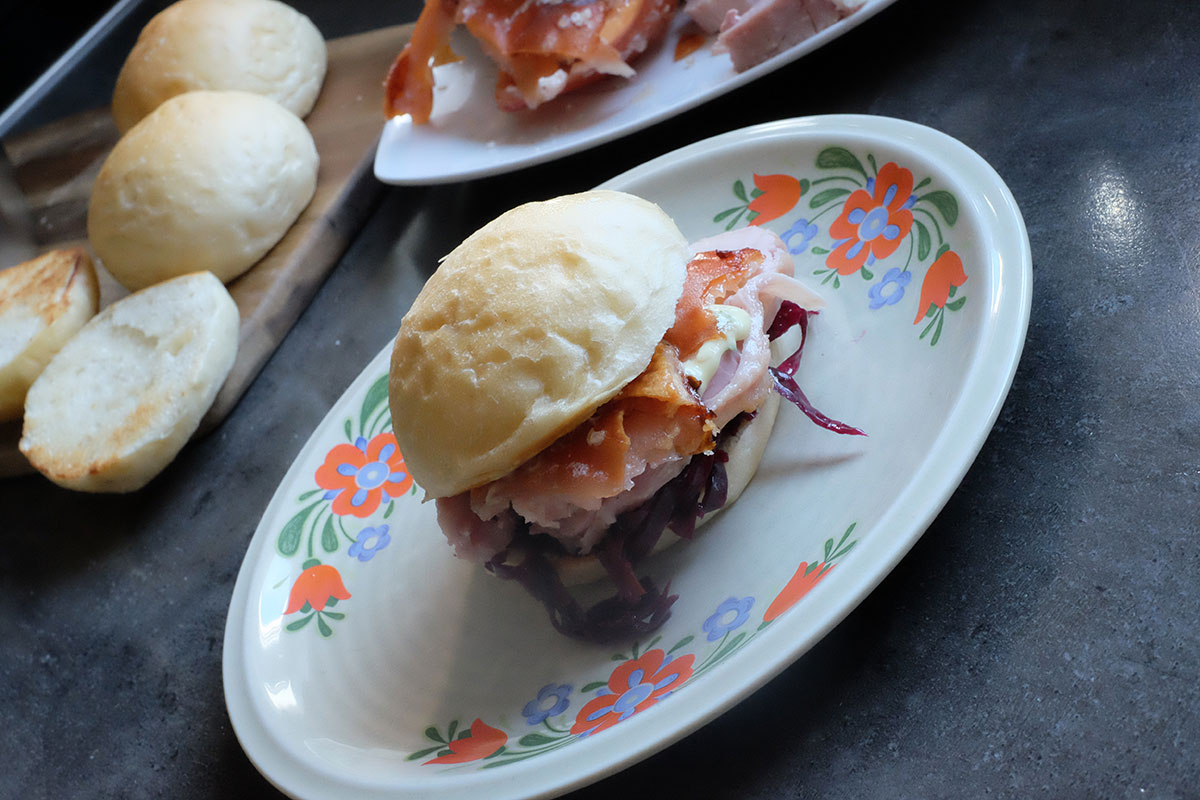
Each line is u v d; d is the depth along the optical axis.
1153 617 0.50
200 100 0.75
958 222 0.60
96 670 0.65
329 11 0.89
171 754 0.62
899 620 0.55
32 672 0.66
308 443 0.65
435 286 0.58
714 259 0.60
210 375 0.69
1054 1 0.66
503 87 0.72
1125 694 0.48
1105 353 0.57
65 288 0.74
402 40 0.83
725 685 0.51
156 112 0.76
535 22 0.70
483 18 0.70
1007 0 0.67
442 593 0.61
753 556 0.58
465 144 0.72
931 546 0.56
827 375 0.61
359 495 0.64
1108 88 0.62
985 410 0.55
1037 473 0.56
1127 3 0.65
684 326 0.58
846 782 0.51
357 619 0.62
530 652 0.59
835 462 0.59
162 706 0.63
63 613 0.67
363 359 0.70
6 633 0.67
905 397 0.59
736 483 0.59
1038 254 0.60
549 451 0.57
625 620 0.58
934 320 0.59
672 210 0.66
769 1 0.67
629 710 0.56
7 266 0.80
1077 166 0.61
